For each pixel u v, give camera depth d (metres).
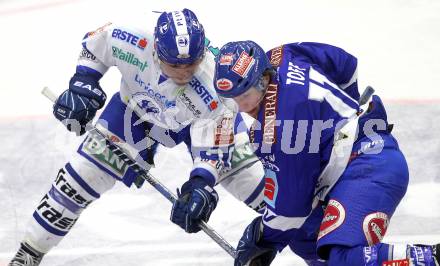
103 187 11.68
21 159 15.90
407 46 20.33
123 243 13.20
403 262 8.72
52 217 11.59
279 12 22.77
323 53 10.10
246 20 22.28
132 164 11.26
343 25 21.72
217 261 12.66
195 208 10.30
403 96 17.83
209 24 22.14
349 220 8.99
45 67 20.36
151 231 13.52
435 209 13.59
